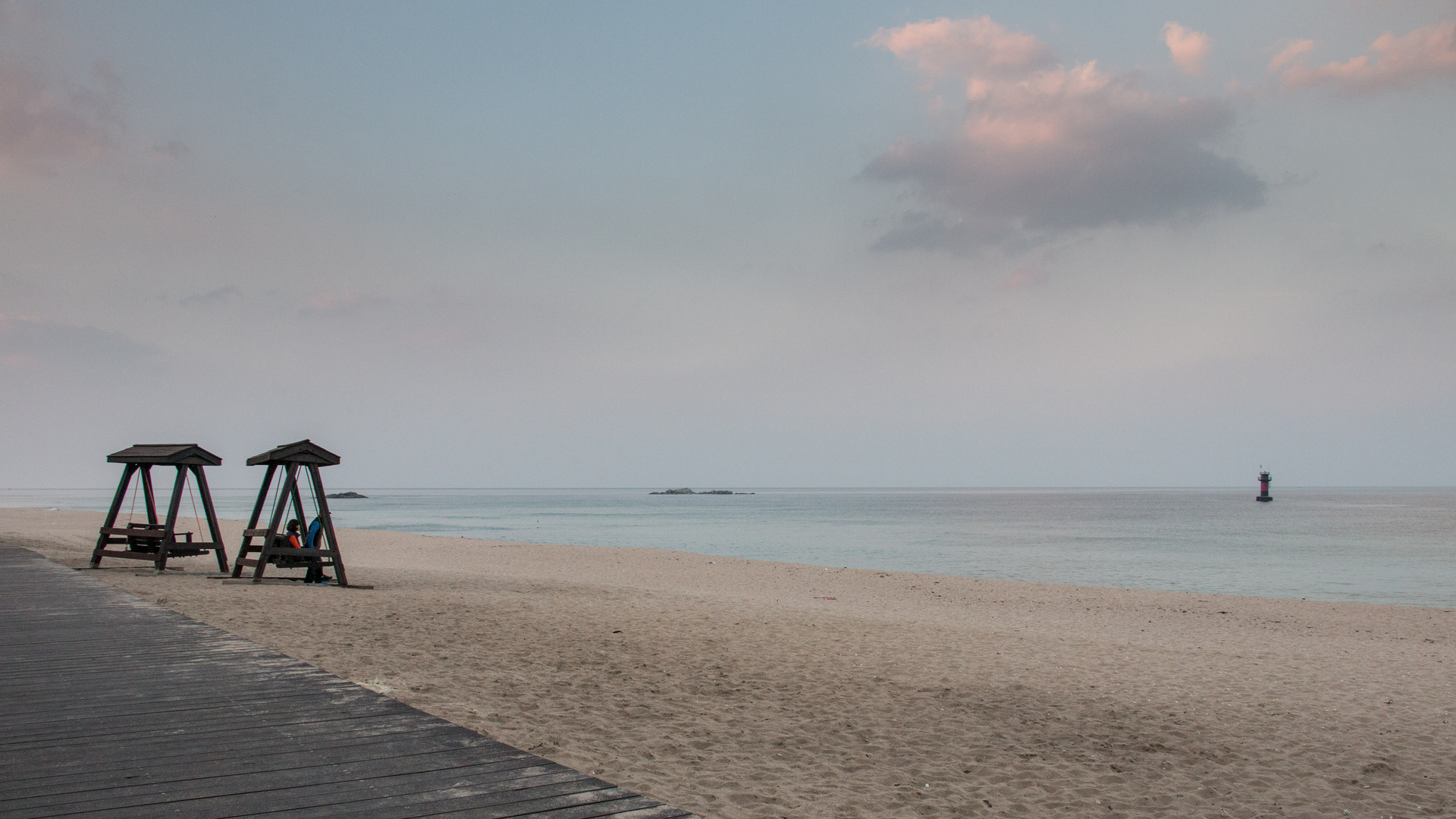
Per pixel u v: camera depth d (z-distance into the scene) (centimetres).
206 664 688
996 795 638
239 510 10488
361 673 874
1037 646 1317
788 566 2959
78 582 1345
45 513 6028
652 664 1034
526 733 700
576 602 1578
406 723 505
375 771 416
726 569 2859
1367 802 662
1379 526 7744
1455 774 736
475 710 759
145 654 730
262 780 402
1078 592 2341
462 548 3678
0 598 1149
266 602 1345
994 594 2262
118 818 351
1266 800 657
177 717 518
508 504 17238
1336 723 905
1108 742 796
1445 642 1599
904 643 1283
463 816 356
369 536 4459
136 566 1858
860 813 581
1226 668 1202
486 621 1276
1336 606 2111
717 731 757
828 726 800
